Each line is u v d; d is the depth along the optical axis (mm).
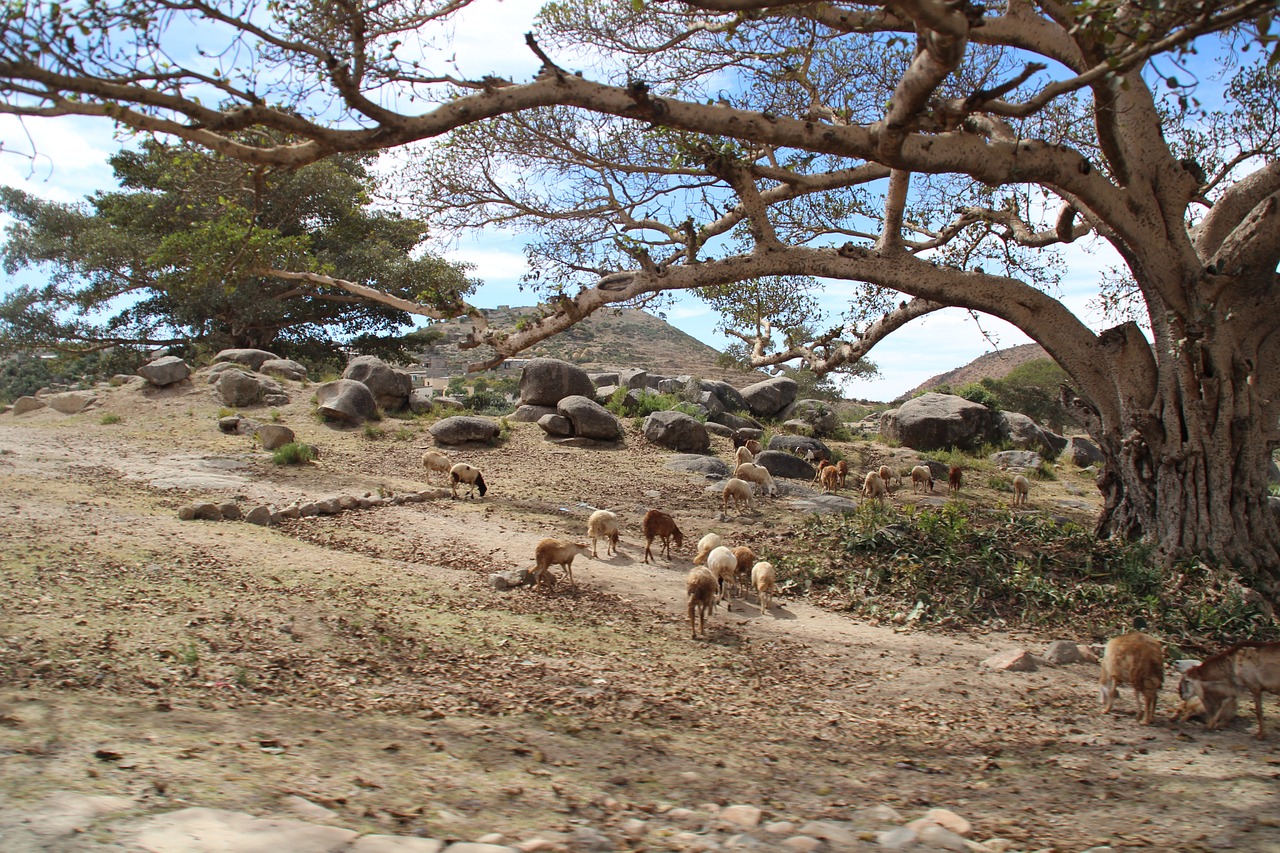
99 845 2998
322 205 36469
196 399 26266
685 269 12234
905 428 31156
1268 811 4855
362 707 6004
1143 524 13922
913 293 13359
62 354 40625
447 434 23312
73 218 39969
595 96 8266
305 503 15336
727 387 33531
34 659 6066
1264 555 13008
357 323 43938
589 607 10664
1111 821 4621
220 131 7008
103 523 12281
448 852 3291
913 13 6484
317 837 3262
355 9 7191
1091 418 14555
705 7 6902
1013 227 14938
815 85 14148
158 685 5910
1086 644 10359
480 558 12953
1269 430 13344
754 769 5426
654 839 3768
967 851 3811
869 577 12367
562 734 5859
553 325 11953
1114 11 6645
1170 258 12555
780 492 20453
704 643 9461
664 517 13812
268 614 8336
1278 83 14156
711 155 11719
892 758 5984
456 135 15000
